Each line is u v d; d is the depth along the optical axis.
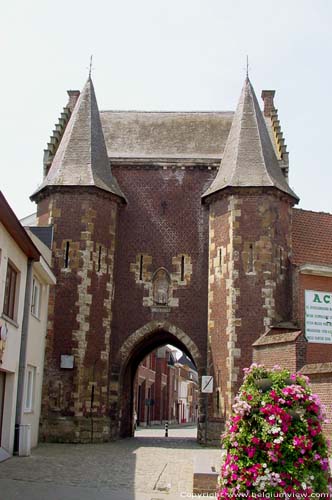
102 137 30.08
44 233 27.25
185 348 30.62
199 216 29.81
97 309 27.03
